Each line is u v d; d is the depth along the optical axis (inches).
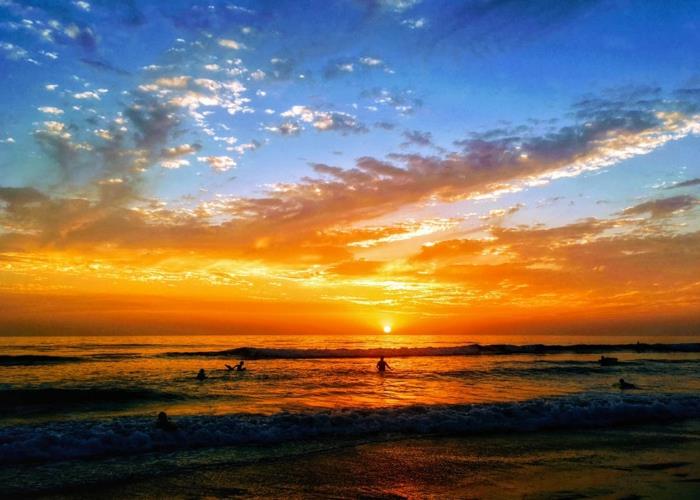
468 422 518.3
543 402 624.1
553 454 408.8
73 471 344.2
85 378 1107.3
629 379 1091.3
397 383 999.0
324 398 762.2
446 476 343.3
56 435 418.3
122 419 537.6
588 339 5777.6
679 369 1396.4
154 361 1697.8
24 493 299.0
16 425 527.5
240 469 354.6
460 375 1197.7
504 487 319.0
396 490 312.0
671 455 408.5
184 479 329.4
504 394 808.9
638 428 518.3
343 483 325.4
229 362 1668.3
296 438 452.1
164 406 685.9
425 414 541.0
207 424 476.7
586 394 804.0
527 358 2000.5
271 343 3535.9
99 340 4239.7
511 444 443.5
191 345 3090.6
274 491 307.3
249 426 474.6
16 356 1761.8
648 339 5693.9
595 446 438.6
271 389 893.2
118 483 319.9
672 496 301.4
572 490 312.8
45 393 736.3
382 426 497.0
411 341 4478.3
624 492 308.3
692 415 586.9
